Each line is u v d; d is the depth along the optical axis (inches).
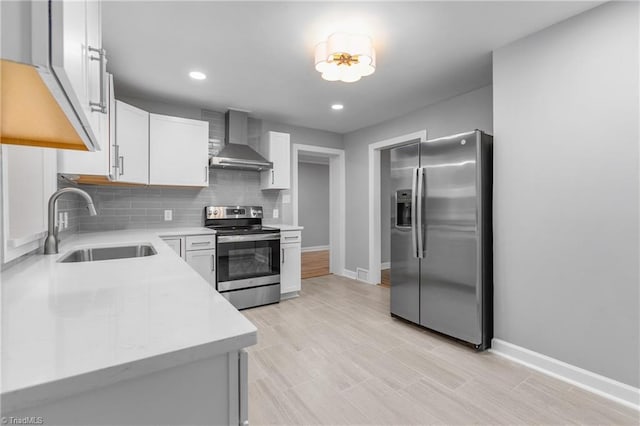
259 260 135.3
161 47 90.7
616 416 63.6
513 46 87.9
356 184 185.6
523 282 85.9
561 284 78.4
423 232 106.0
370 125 174.6
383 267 230.1
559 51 78.7
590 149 73.5
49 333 24.4
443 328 100.2
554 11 74.2
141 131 117.0
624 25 68.6
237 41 87.7
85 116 30.3
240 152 143.3
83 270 45.9
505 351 89.1
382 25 80.0
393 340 99.9
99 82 35.2
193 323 26.8
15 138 39.5
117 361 20.6
